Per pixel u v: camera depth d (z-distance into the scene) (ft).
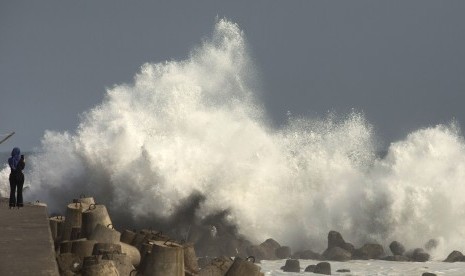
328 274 324.80
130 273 177.88
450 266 354.74
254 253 366.22
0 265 144.97
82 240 204.44
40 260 149.89
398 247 390.21
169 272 179.32
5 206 255.09
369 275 328.08
